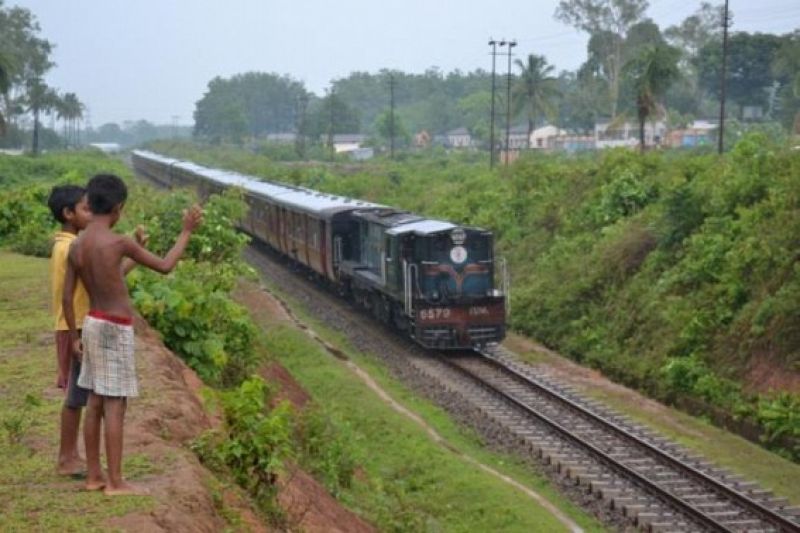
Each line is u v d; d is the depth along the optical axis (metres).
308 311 51.06
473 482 25.23
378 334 45.38
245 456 14.73
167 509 11.49
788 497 25.67
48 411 15.77
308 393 31.97
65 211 13.09
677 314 39.56
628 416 33.44
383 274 44.22
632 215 52.16
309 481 18.50
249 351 25.83
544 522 23.00
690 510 23.44
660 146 95.38
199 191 86.25
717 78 136.12
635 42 134.38
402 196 89.44
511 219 63.56
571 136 157.50
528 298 50.28
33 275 31.53
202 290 24.83
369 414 31.22
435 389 36.09
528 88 118.94
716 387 34.84
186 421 16.08
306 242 56.72
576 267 50.00
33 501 11.65
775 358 34.09
